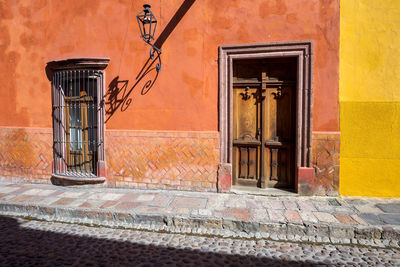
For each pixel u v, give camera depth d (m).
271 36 4.71
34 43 5.81
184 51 5.05
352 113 4.60
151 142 5.22
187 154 5.07
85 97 5.71
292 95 4.92
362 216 3.79
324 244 3.34
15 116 6.02
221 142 4.93
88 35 5.48
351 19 4.53
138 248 3.22
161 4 5.11
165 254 3.07
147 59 5.23
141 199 4.60
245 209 4.08
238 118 5.16
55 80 5.70
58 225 3.97
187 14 5.01
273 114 5.02
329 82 4.61
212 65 4.95
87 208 4.18
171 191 5.08
